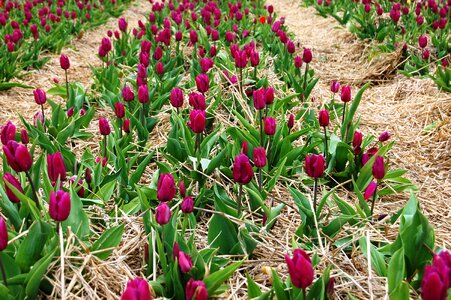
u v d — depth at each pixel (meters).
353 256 1.90
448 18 4.97
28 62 4.23
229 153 2.35
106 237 1.81
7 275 1.64
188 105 2.88
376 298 1.75
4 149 1.73
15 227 1.82
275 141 2.37
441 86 3.39
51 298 1.69
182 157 2.36
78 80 4.27
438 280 1.38
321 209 2.09
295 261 1.49
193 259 1.74
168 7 6.34
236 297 1.75
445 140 2.80
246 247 1.89
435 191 2.46
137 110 2.69
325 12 6.78
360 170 2.29
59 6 6.51
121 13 7.42
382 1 6.00
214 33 3.71
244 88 2.98
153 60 3.62
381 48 4.46
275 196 2.26
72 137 2.70
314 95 3.32
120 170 2.18
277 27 4.30
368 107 3.39
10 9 5.83
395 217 2.06
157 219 1.70
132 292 1.37
